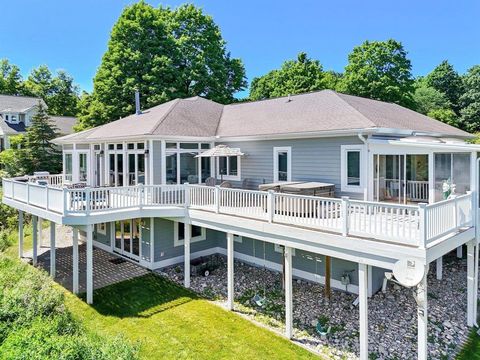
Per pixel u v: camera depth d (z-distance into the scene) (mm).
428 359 8398
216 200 11898
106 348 6699
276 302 11555
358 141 11758
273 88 47938
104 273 14094
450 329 9789
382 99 36625
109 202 12180
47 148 30938
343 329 9758
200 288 12703
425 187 11703
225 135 15703
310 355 8523
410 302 11250
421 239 7074
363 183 11656
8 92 53469
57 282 13188
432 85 49125
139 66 31328
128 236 15891
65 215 11336
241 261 15578
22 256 16484
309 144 13148
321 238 8695
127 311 10828
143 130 15172
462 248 15938
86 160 19500
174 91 31438
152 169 14500
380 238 7766
